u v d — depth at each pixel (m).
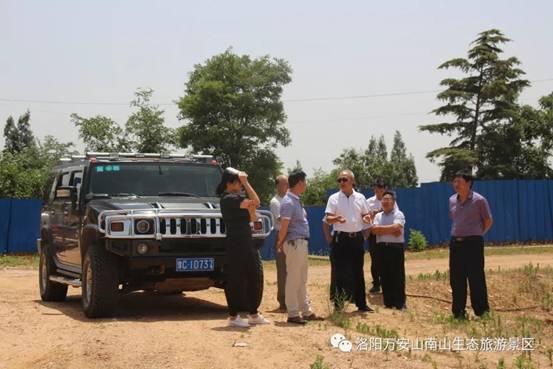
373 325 9.29
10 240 26.42
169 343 7.64
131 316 10.01
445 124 47.31
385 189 12.15
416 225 26.11
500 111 46.06
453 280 10.34
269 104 58.69
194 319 9.59
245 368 6.83
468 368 7.18
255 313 8.86
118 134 39.75
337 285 10.19
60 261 11.95
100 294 9.41
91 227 9.77
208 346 7.55
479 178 46.16
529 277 15.59
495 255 23.12
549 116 47.06
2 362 7.27
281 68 59.34
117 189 10.73
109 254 9.56
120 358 7.15
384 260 11.36
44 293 12.51
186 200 10.43
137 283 9.91
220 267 9.75
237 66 58.47
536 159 47.03
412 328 9.25
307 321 9.33
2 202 26.38
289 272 9.09
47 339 8.01
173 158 11.52
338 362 7.05
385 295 11.45
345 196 10.24
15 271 20.83
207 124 57.88
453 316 10.22
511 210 27.52
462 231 10.25
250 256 8.66
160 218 9.43
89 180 10.72
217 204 10.25
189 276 9.77
